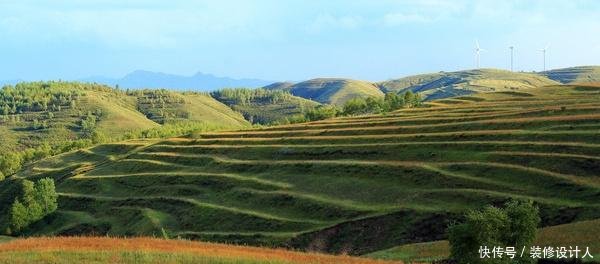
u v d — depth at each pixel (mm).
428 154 119500
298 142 150250
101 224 134125
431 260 63812
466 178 101938
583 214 82688
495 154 109438
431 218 91875
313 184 118688
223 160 149375
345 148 133625
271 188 122438
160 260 49000
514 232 50562
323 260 55031
